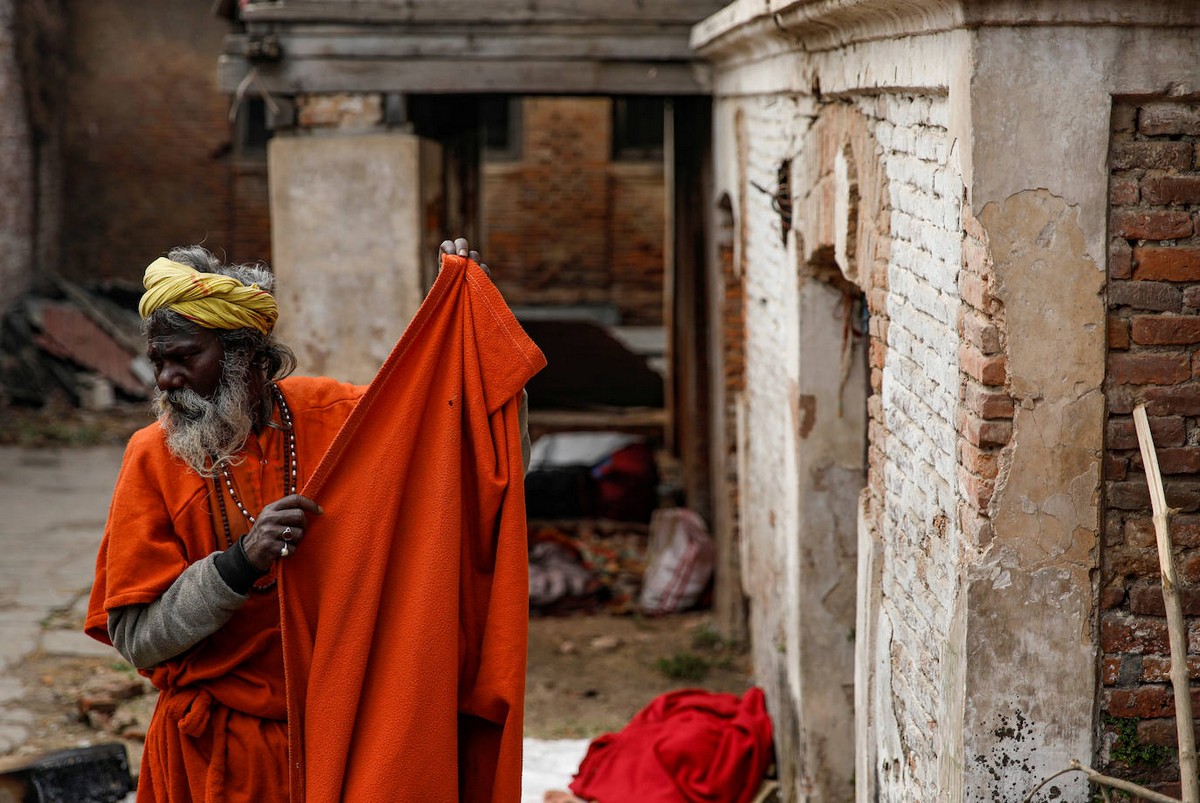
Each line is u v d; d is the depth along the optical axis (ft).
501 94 25.38
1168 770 10.31
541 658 26.07
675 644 26.84
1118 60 9.53
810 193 16.57
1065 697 10.21
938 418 11.22
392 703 9.32
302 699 9.41
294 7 24.11
